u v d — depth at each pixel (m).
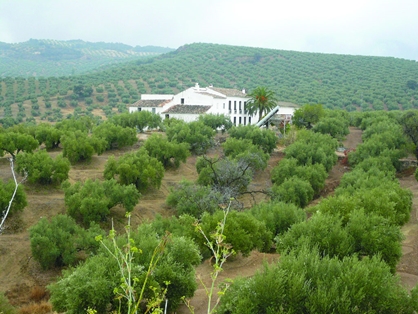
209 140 56.00
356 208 23.89
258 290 13.16
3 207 30.31
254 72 169.38
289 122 76.75
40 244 26.05
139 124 64.12
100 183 36.56
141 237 18.20
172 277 15.73
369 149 52.25
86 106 103.44
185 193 35.69
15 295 24.02
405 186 46.34
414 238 28.73
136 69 153.75
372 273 13.35
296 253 17.30
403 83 139.88
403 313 13.03
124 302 14.48
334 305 12.41
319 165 46.66
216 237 7.67
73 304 14.57
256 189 45.38
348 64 173.12
